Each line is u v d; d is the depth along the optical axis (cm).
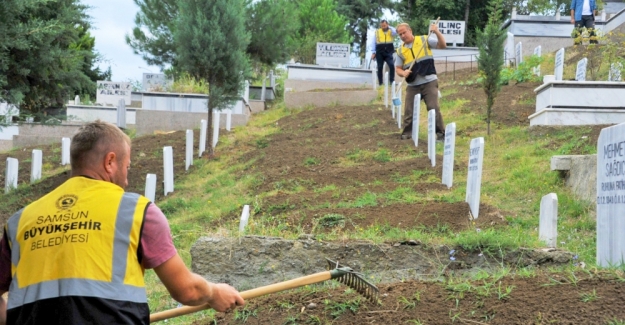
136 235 337
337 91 2039
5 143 2158
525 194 991
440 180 1104
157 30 2448
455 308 497
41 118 1505
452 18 3791
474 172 860
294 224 895
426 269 668
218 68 1542
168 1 2458
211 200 1217
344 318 525
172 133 1872
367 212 893
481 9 3825
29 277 331
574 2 1950
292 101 2067
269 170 1330
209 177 1411
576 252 712
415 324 487
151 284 803
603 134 608
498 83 1353
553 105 1308
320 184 1169
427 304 513
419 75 1365
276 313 564
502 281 525
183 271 351
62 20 1447
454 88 1884
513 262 652
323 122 1741
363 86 2186
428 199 964
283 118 1920
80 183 350
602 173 607
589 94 1303
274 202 1064
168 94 1967
